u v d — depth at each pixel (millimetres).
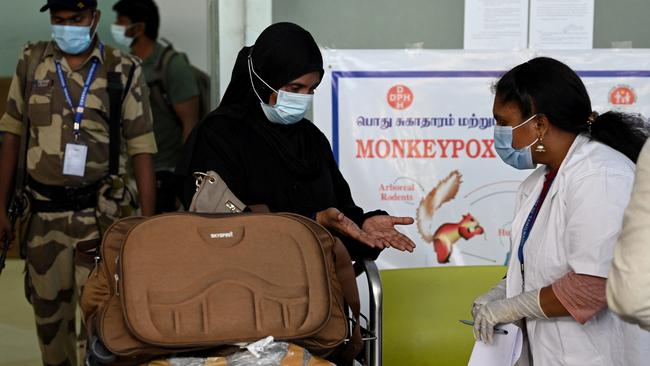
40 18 5395
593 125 2293
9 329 5090
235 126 2670
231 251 2104
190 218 2152
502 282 2578
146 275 2021
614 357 2242
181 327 1963
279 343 1982
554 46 3844
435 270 3004
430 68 3789
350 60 3775
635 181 1643
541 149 2312
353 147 3809
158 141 5004
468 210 3855
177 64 5043
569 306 2156
